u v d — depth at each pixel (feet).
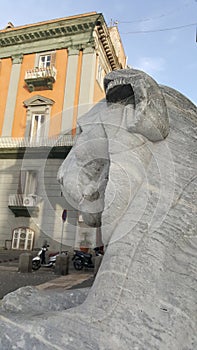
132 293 3.41
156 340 3.10
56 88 41.63
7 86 45.03
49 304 4.39
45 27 43.55
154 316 3.25
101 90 43.45
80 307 3.55
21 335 3.12
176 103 4.88
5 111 43.52
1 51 46.62
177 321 3.23
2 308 4.19
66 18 42.45
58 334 3.12
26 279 21.43
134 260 3.63
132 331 3.16
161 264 3.57
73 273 24.31
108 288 3.53
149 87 4.20
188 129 4.61
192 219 3.91
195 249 3.76
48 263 26.91
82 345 3.04
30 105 41.78
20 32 44.93
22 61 45.42
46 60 44.52
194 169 4.24
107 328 3.20
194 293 3.46
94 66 41.29
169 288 3.43
